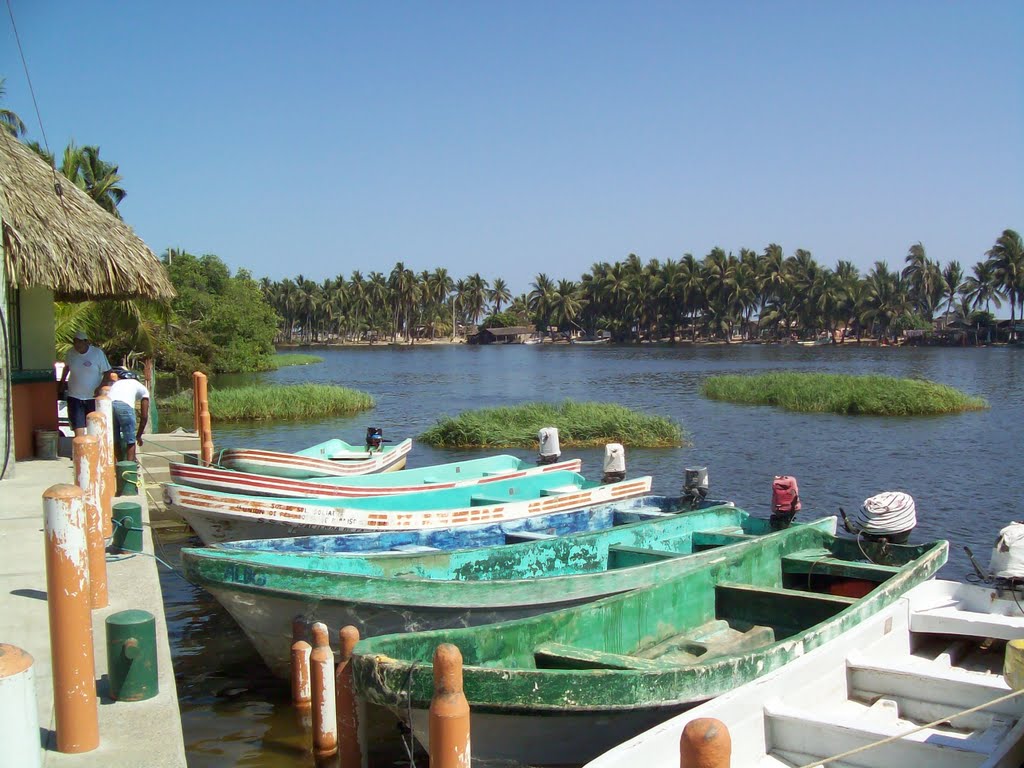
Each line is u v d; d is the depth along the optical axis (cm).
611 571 848
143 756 440
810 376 4391
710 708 560
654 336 14250
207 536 1061
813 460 2445
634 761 505
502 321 17550
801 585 964
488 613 794
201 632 1055
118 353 3547
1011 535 820
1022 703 619
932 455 2520
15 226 1166
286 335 17175
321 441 2922
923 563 890
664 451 2639
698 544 1088
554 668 643
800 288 12762
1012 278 11588
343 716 656
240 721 820
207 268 7044
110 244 1308
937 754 554
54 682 444
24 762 338
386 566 845
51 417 1347
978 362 8050
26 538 816
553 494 1348
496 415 3036
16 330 1425
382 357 11181
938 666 735
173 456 1552
